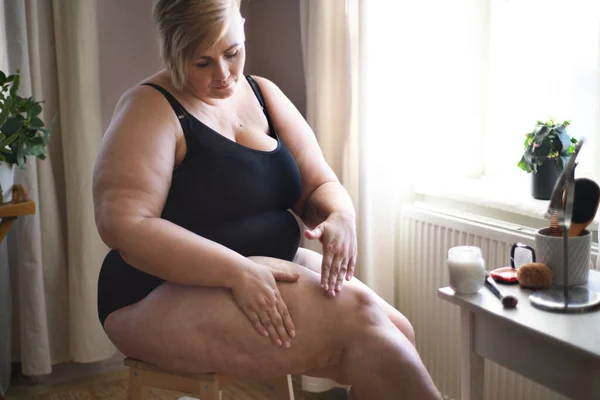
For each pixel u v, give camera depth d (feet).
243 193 4.92
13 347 8.95
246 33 10.14
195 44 4.52
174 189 4.86
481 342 4.94
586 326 4.29
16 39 7.82
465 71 8.26
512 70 7.95
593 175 6.37
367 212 7.79
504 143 8.15
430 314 7.80
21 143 6.89
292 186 5.27
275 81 9.82
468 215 7.42
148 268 4.56
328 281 4.65
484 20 8.16
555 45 7.37
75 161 8.29
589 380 4.18
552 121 6.68
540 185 6.77
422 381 4.33
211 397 4.62
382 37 7.68
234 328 4.50
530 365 4.57
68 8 8.13
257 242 5.02
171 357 4.64
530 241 6.34
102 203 4.58
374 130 7.77
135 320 4.76
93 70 8.27
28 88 7.93
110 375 9.10
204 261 4.50
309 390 8.16
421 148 8.30
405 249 8.13
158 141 4.62
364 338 4.45
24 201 7.02
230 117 5.11
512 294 4.90
